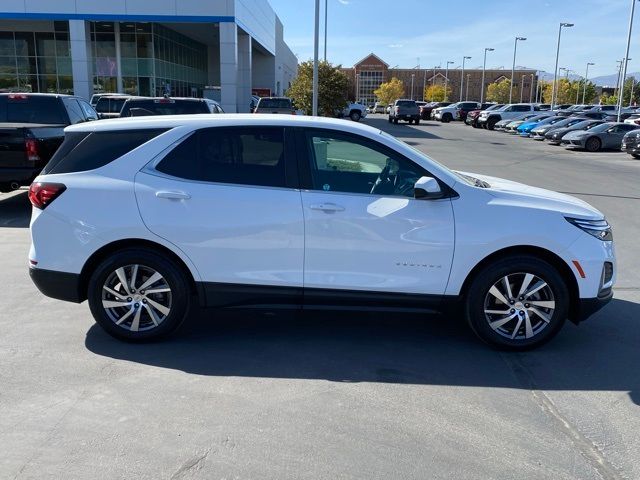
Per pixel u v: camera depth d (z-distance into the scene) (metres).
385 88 113.06
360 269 4.48
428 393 3.93
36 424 3.43
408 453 3.21
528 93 131.38
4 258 7.11
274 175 4.49
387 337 4.92
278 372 4.20
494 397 3.90
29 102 11.16
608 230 4.65
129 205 4.43
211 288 4.52
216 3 29.91
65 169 4.56
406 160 4.53
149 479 2.94
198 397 3.80
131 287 4.55
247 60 38.12
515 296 4.59
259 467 3.05
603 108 52.75
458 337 4.95
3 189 9.23
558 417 3.65
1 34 33.19
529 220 4.45
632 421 3.63
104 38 32.25
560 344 4.83
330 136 4.54
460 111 55.88
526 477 3.03
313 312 5.48
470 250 4.45
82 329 4.92
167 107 14.19
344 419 3.56
